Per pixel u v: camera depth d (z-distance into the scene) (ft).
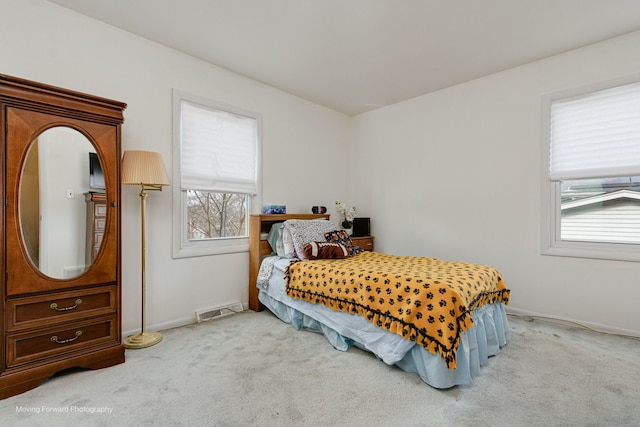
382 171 13.84
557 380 6.03
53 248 6.05
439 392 5.66
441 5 7.04
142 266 7.97
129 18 7.66
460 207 11.37
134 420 4.87
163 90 8.89
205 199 10.13
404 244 13.05
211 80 9.95
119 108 6.87
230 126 10.53
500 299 7.82
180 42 8.75
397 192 13.28
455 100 11.50
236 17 7.56
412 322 6.04
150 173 7.50
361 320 7.09
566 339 8.04
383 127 13.82
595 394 5.55
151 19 7.69
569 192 9.27
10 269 5.55
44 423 4.78
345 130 14.90
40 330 5.85
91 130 6.47
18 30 6.72
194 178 9.60
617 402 5.31
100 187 6.61
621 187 8.54
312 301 8.21
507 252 10.29
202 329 8.87
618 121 8.41
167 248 9.00
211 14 7.46
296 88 11.89
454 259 11.52
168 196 9.01
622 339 8.04
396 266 8.09
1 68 6.54
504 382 5.97
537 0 6.86
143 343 7.61
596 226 8.87
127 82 8.23
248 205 11.19
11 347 5.55
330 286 7.78
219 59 9.68
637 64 8.13
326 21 7.69
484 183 10.78
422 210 12.46
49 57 7.08
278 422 4.85
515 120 10.09
